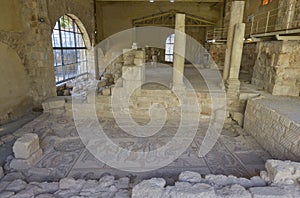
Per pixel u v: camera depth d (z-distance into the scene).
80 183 2.68
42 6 5.97
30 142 3.43
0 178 3.02
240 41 5.63
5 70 5.07
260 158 3.86
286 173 2.47
